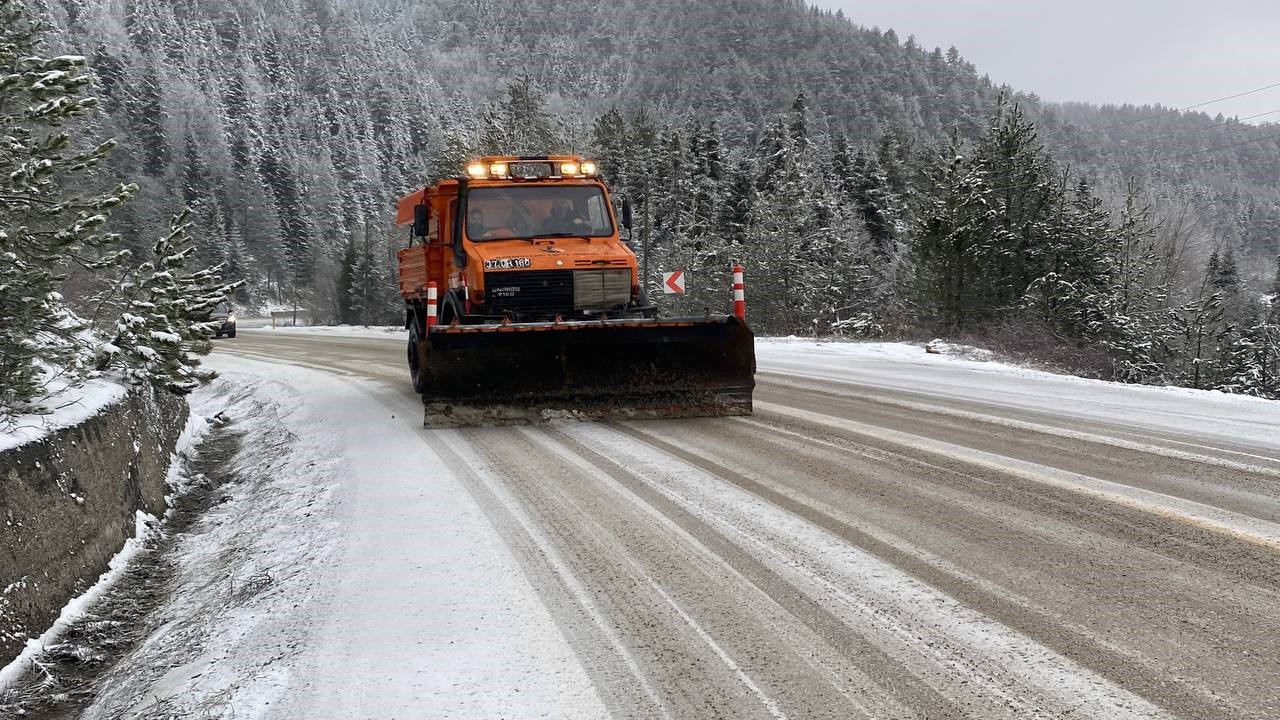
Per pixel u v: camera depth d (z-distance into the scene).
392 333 38.44
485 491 5.73
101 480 5.73
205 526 6.50
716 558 4.21
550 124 55.31
